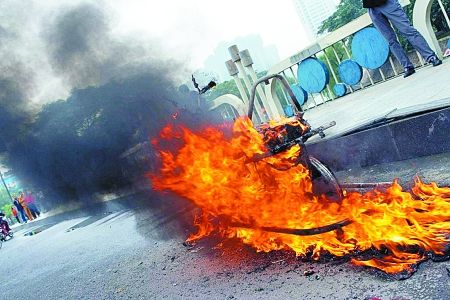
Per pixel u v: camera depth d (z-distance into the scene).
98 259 5.68
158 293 3.29
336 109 7.24
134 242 5.80
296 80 9.64
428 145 4.00
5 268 8.89
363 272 2.33
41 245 10.85
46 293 4.92
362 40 7.61
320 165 3.43
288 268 2.77
